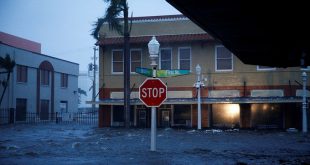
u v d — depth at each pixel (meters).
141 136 22.55
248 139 20.45
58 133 25.80
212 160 11.52
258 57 15.82
